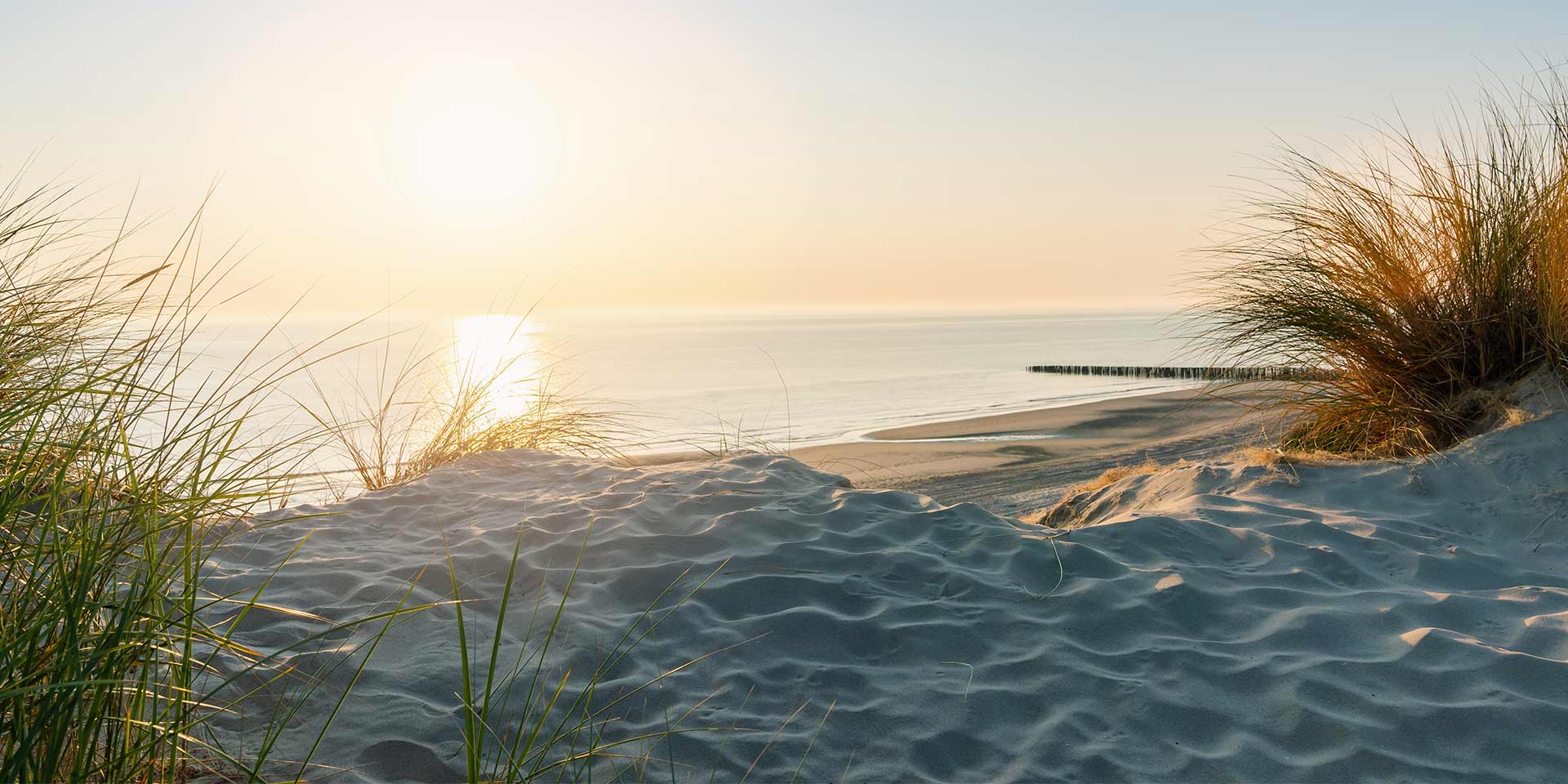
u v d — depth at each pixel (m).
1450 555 4.40
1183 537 4.55
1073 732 2.92
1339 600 3.80
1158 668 3.28
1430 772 2.66
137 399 2.59
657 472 5.99
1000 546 4.40
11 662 1.81
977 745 2.90
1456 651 3.26
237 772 2.54
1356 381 6.60
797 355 77.50
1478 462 5.40
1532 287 5.95
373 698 3.03
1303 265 6.59
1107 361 61.53
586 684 3.22
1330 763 2.72
